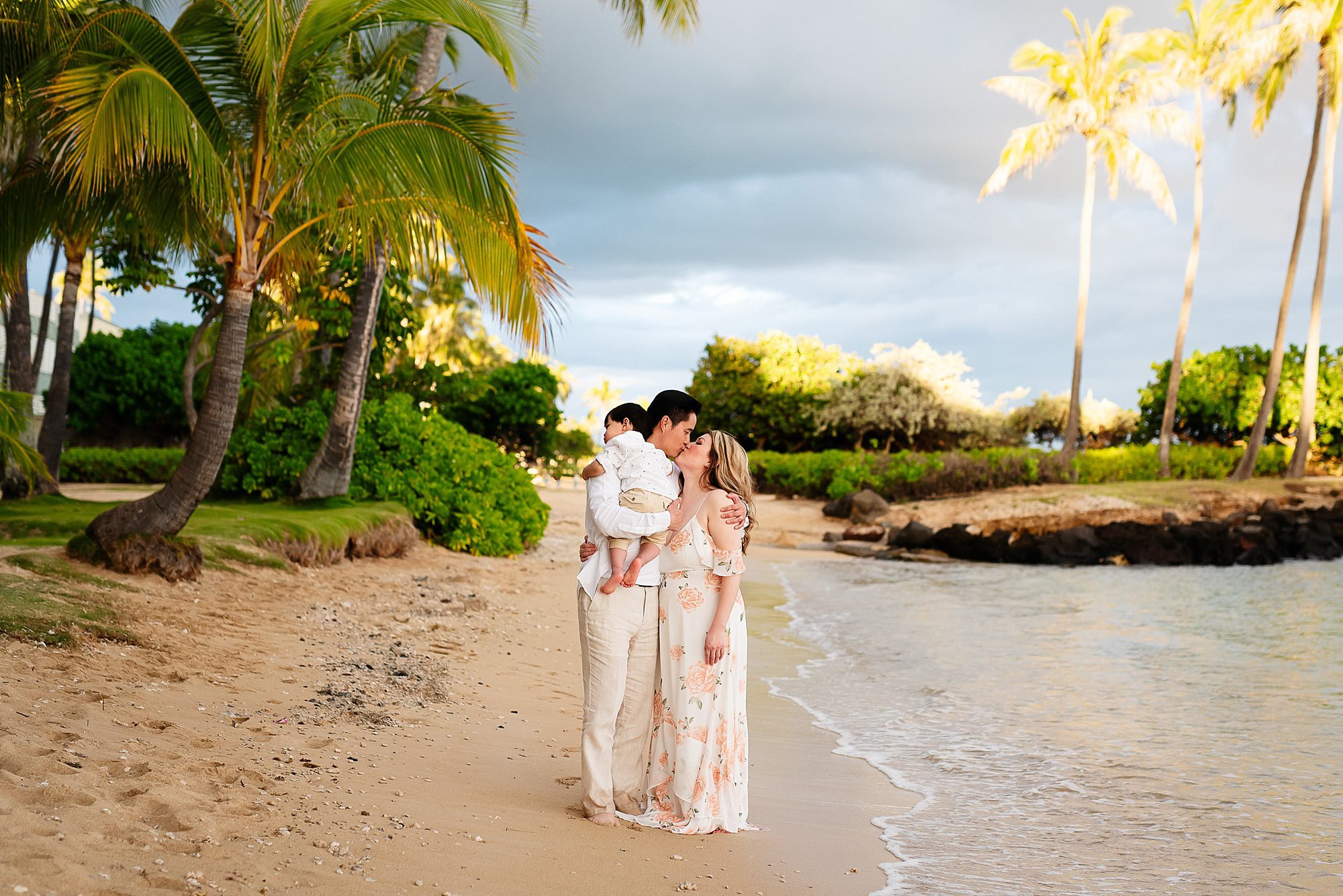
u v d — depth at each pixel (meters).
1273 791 5.37
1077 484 33.47
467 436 17.05
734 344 43.25
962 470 31.33
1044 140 35.31
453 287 33.28
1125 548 23.59
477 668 7.63
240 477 14.61
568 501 33.09
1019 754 6.21
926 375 38.16
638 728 4.45
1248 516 26.98
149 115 7.64
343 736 5.09
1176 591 17.36
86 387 37.84
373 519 13.09
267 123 8.70
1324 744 6.45
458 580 12.29
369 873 3.15
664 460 4.42
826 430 39.75
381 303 17.17
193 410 13.87
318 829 3.52
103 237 13.36
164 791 3.58
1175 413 39.88
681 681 4.36
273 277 11.21
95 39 8.63
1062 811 4.97
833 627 12.28
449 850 3.52
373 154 8.59
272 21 8.30
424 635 8.55
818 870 3.90
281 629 7.64
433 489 15.45
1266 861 4.22
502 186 8.74
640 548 4.36
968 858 4.20
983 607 14.66
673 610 4.39
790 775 5.64
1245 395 39.31
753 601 14.77
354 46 13.55
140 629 6.58
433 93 8.79
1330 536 25.88
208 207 9.12
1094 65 35.28
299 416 14.96
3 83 10.91
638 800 4.45
